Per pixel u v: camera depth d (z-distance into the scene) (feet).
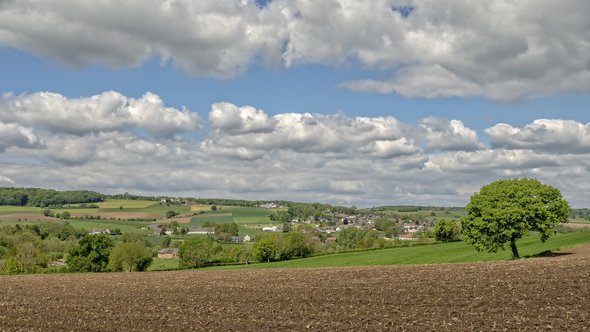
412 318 99.50
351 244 623.36
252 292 148.25
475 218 246.27
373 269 203.41
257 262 419.54
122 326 104.12
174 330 98.63
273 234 458.91
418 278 157.58
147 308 126.41
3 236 501.97
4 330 102.83
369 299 123.65
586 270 142.72
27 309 130.93
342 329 93.61
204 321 106.11
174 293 154.40
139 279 213.87
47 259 414.62
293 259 395.34
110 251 390.01
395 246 415.23
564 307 100.58
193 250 414.82
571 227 597.52
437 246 371.15
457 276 154.30
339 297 129.49
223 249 501.15
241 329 96.94
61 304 138.82
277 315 109.50
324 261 344.90
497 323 91.45
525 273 147.02
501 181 252.01
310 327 96.37
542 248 283.18
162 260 501.56
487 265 183.42
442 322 94.68
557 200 240.53
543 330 85.35
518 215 232.73
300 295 136.77
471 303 110.32
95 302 140.97
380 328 92.89
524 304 105.40
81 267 378.53
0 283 208.23
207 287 166.71
